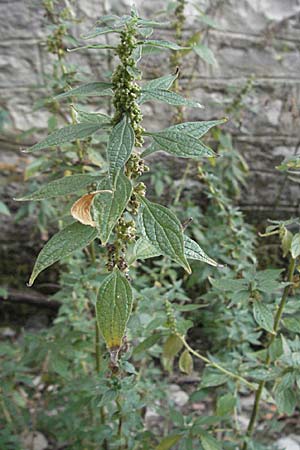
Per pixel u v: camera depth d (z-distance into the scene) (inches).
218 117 38.6
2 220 40.3
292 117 39.6
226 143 34.4
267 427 30.0
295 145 40.3
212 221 35.2
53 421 26.7
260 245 40.4
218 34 37.3
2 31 36.3
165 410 28.0
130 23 14.9
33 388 31.1
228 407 22.3
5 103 37.8
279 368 21.5
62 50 27.2
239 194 39.3
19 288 41.3
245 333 26.1
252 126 39.3
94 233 15.6
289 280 20.5
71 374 28.3
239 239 29.4
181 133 15.3
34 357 25.0
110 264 16.8
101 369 22.6
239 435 24.6
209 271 29.4
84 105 32.9
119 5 35.4
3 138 38.5
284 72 38.8
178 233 14.8
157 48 20.4
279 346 21.4
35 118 38.2
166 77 16.8
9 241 40.9
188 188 38.1
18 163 39.1
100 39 35.6
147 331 22.0
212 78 38.0
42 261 15.4
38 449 29.5
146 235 15.0
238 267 27.8
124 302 15.4
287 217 41.8
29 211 34.6
